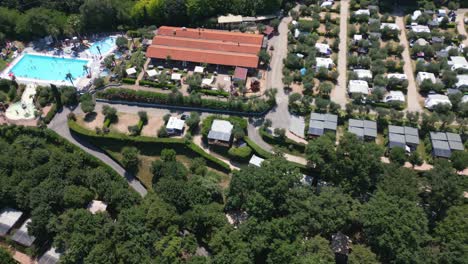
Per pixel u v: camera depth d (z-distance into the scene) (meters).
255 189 109.19
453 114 137.00
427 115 138.62
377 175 116.69
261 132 140.62
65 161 127.75
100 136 141.50
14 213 120.31
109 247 102.38
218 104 150.25
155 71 167.00
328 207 106.12
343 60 172.62
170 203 115.50
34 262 112.12
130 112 154.25
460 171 123.88
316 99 147.12
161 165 128.38
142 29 189.00
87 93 157.00
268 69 169.75
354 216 106.88
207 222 109.56
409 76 162.62
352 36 183.25
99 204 121.69
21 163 127.25
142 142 139.88
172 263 98.81
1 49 189.75
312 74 159.62
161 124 148.38
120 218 109.75
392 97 149.00
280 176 110.25
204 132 139.75
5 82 163.50
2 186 119.25
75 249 101.31
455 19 191.50
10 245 115.94
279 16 197.50
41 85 166.88
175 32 183.12
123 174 136.38
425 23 187.12
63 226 108.44
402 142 131.12
